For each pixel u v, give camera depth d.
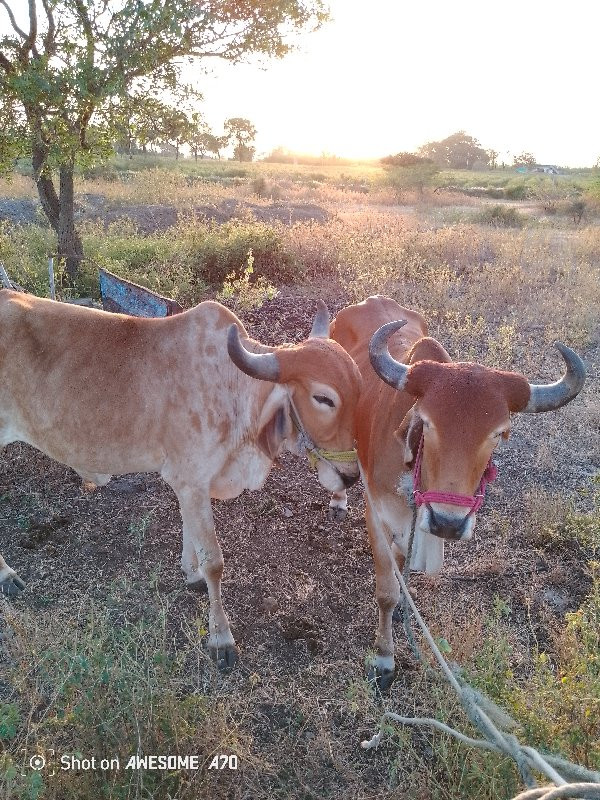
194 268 9.86
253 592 4.08
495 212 18.80
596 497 4.64
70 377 3.64
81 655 2.80
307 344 3.39
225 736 2.78
